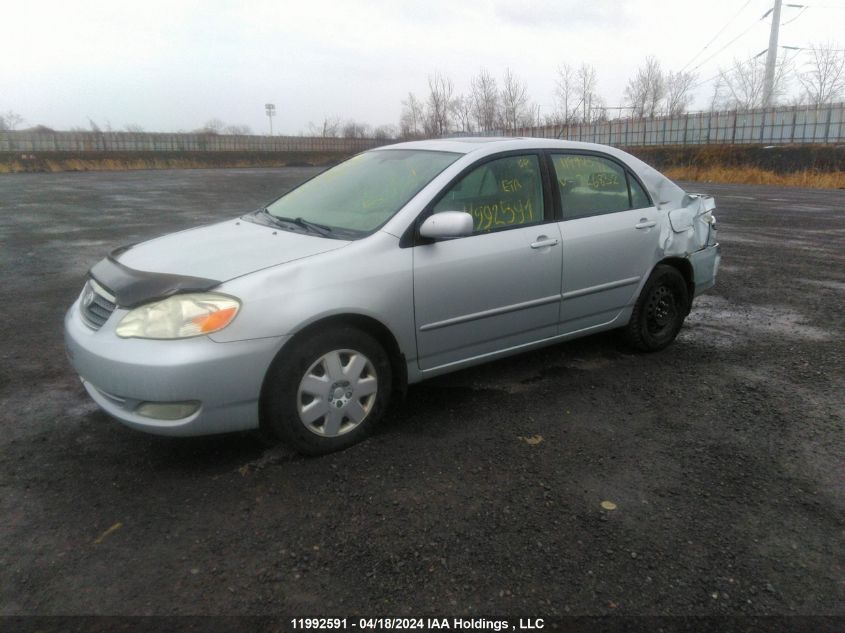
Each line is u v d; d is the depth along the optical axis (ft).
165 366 9.68
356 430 11.51
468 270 12.39
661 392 14.12
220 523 9.23
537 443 11.75
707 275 17.62
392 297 11.43
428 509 9.62
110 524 9.18
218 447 11.39
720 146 102.63
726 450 11.56
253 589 7.94
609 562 8.52
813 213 46.88
